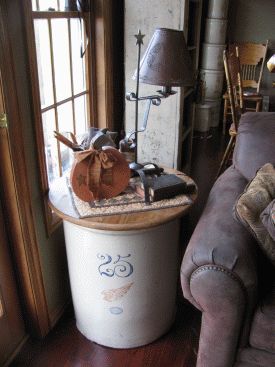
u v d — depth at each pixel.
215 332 1.15
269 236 1.17
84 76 1.73
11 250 1.39
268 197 1.26
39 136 1.34
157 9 1.72
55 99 1.50
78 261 1.38
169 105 1.90
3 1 1.07
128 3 1.75
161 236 1.33
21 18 1.18
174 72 1.28
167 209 1.29
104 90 1.79
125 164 1.33
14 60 1.17
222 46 4.37
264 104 4.32
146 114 1.51
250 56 4.54
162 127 1.96
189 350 1.52
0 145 1.20
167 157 2.02
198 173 3.39
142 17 1.76
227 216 1.24
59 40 1.48
